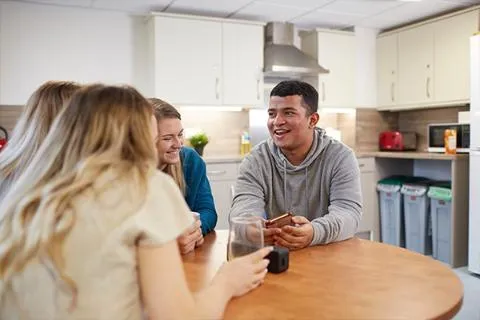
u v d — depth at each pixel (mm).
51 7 3818
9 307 772
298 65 4293
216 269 1208
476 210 3422
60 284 728
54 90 1141
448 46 4086
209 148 4453
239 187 1863
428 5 3996
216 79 4109
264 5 3936
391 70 4699
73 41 3902
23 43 3742
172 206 804
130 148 810
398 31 4586
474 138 3400
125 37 4078
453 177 3670
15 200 790
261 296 980
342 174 1734
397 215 4305
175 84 3965
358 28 4770
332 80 4605
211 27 4070
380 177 4598
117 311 745
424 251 4031
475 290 3121
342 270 1169
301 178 1839
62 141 804
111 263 734
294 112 1737
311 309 906
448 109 4402
